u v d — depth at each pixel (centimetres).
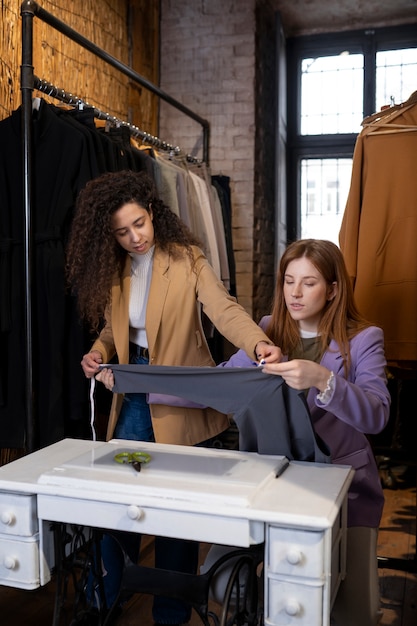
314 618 131
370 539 167
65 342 236
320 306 170
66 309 236
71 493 144
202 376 168
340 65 466
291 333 177
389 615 222
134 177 197
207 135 420
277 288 179
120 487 142
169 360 198
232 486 141
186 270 197
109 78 370
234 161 423
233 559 160
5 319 235
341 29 461
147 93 418
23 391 237
